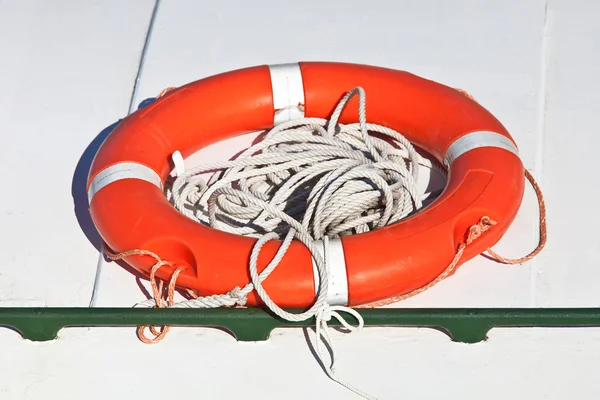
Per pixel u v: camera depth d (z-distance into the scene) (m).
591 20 3.85
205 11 3.97
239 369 2.62
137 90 3.58
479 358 2.63
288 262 2.61
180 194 2.96
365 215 3.00
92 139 3.39
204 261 2.62
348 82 3.18
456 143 2.96
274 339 2.68
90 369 2.63
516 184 2.83
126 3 4.03
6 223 3.08
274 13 3.95
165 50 3.77
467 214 2.72
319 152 3.03
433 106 3.08
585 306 2.78
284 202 2.98
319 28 3.87
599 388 2.55
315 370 2.61
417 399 2.53
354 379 2.58
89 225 3.07
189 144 3.10
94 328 2.72
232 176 3.00
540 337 2.67
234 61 3.72
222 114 3.13
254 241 2.68
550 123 3.38
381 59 3.71
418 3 3.98
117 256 2.71
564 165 3.22
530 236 2.97
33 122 3.47
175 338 2.69
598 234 2.99
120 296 2.83
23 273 2.92
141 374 2.61
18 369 2.63
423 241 2.64
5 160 3.31
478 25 3.85
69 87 3.62
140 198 2.79
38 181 3.23
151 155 2.95
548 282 2.84
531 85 3.54
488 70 3.62
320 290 2.57
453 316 2.58
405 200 2.89
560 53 3.70
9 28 3.90
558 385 2.56
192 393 2.57
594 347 2.64
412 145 3.20
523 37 3.77
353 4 3.98
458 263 2.71
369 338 2.68
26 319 2.62
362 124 3.05
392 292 2.64
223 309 2.61
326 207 2.82
